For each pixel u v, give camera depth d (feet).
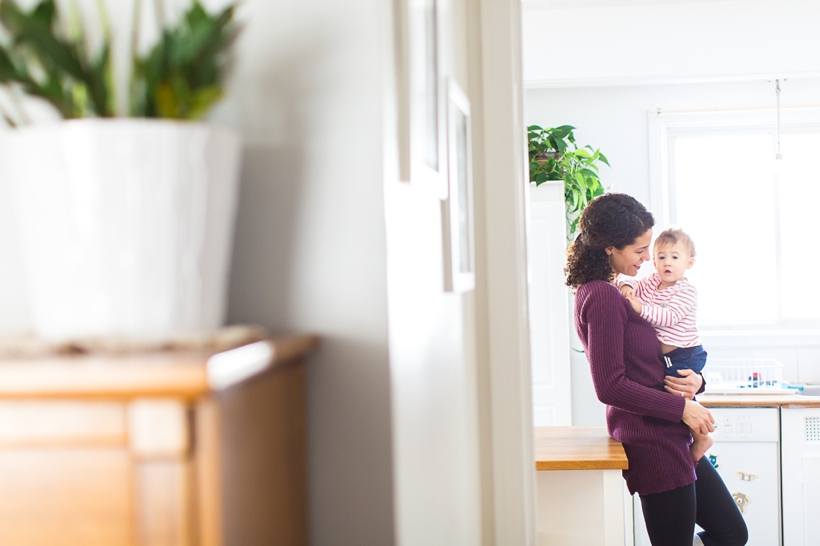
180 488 1.69
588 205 7.58
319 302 2.58
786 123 12.95
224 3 2.57
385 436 2.57
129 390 1.62
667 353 8.14
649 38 10.90
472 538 5.37
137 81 2.10
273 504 2.19
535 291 11.47
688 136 13.32
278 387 2.26
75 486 1.73
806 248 13.24
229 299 2.61
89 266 1.98
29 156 1.99
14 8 1.94
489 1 5.90
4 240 2.57
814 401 10.59
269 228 2.60
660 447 7.04
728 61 10.78
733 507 7.93
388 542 2.59
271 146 2.59
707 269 13.44
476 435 5.78
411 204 3.10
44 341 1.86
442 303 4.04
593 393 12.67
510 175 5.91
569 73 11.07
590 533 6.82
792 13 10.65
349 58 2.55
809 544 10.63
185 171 2.02
